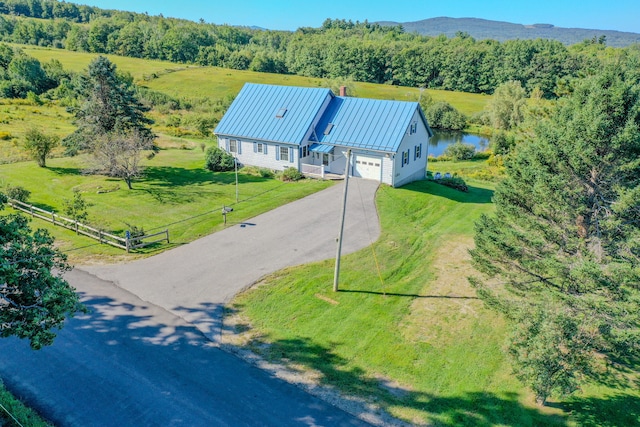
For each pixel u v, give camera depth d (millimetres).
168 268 20938
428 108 87062
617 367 15758
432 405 13430
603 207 14844
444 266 22812
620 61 15117
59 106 71688
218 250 23016
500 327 17422
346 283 20250
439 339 16641
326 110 38188
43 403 12641
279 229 26000
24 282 11312
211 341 15836
